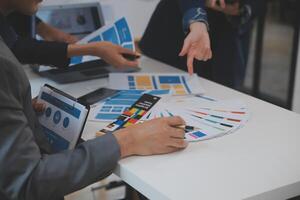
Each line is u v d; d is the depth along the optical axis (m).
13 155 0.84
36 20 1.67
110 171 0.95
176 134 1.00
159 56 1.82
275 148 1.02
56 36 1.69
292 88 3.20
